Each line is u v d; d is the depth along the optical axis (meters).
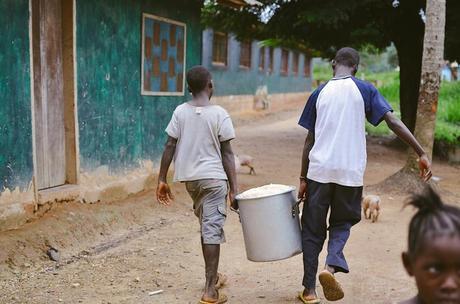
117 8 7.12
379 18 13.64
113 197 7.20
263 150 14.04
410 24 13.76
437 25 8.38
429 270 1.52
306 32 13.98
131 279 4.97
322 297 4.56
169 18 8.35
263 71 27.81
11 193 5.55
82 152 6.61
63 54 6.39
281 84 31.28
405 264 1.64
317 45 15.09
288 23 13.39
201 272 5.19
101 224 6.28
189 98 9.13
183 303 4.44
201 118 4.32
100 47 6.84
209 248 4.30
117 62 7.19
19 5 5.56
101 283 4.86
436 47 8.44
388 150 14.69
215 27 15.24
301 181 4.41
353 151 4.12
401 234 6.48
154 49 8.02
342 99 4.14
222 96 23.34
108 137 7.09
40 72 6.07
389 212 7.52
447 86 27.09
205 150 4.33
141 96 7.78
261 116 25.02
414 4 13.17
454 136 14.38
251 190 4.33
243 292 4.69
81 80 6.54
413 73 14.31
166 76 8.39
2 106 5.41
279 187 4.32
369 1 11.66
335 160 4.10
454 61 13.70
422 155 4.09
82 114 6.59
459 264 1.49
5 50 5.43
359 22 13.62
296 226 4.29
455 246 1.48
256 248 4.20
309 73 37.66
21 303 4.36
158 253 5.72
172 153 4.45
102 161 6.99
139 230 6.53
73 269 5.17
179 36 8.66
